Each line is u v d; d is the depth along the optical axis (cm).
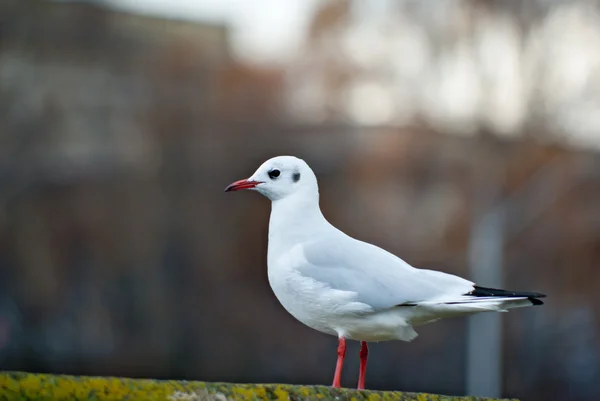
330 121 3262
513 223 3091
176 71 3319
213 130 3306
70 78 3234
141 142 3244
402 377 2625
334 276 620
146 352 2948
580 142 3142
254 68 3353
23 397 410
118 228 3095
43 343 2883
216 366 2950
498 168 3159
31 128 3139
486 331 2672
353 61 3238
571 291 3014
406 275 617
